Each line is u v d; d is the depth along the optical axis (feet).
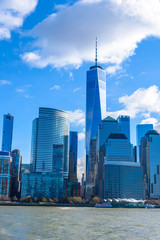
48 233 416.26
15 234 400.88
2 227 465.06
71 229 465.06
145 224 577.02
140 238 395.75
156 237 405.80
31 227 475.31
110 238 388.98
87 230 458.50
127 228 499.51
